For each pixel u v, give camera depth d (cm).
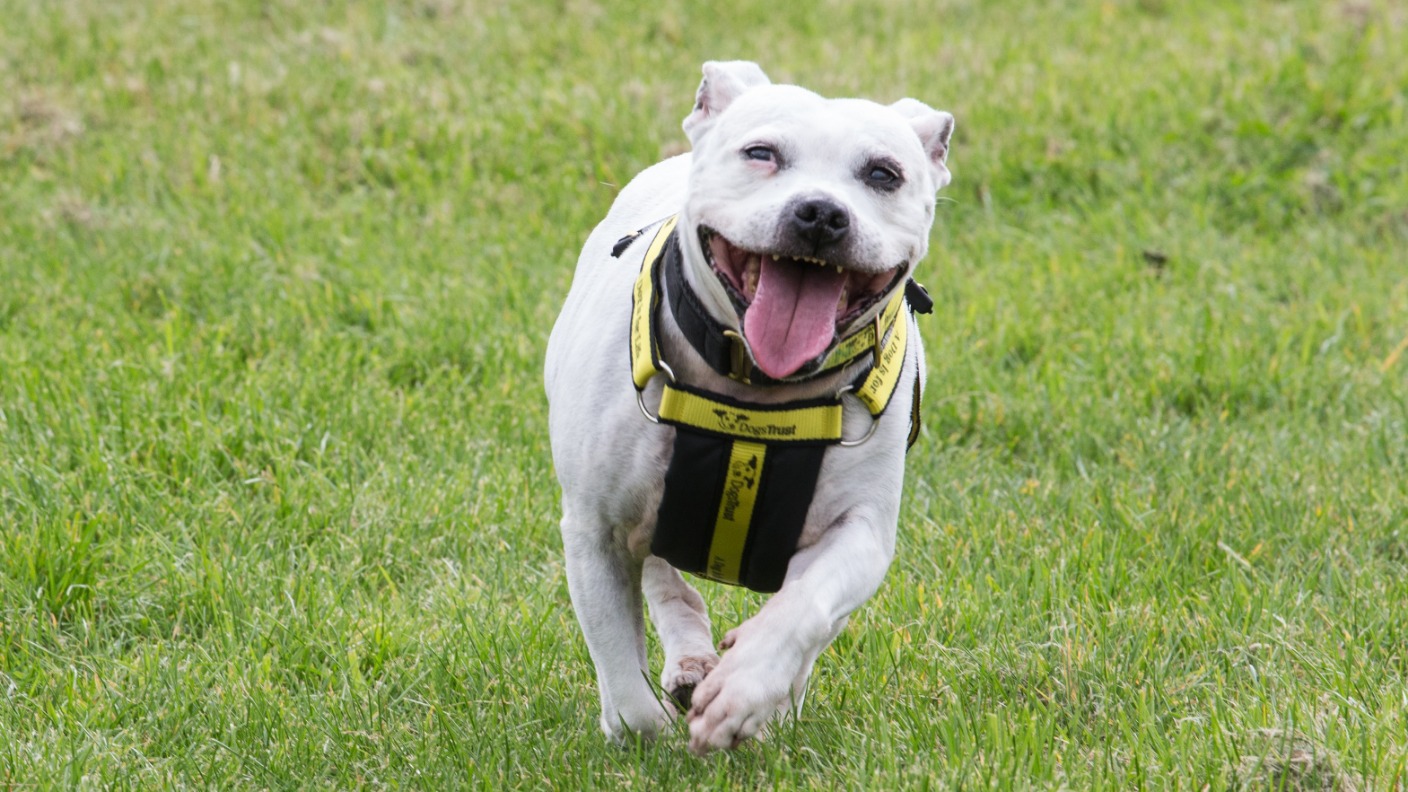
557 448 471
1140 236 988
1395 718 479
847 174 422
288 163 1059
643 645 487
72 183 1027
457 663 538
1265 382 798
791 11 1409
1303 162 1079
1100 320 866
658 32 1334
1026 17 1405
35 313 829
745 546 446
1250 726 482
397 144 1091
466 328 819
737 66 482
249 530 634
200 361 764
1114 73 1200
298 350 800
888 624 557
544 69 1227
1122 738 486
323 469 682
